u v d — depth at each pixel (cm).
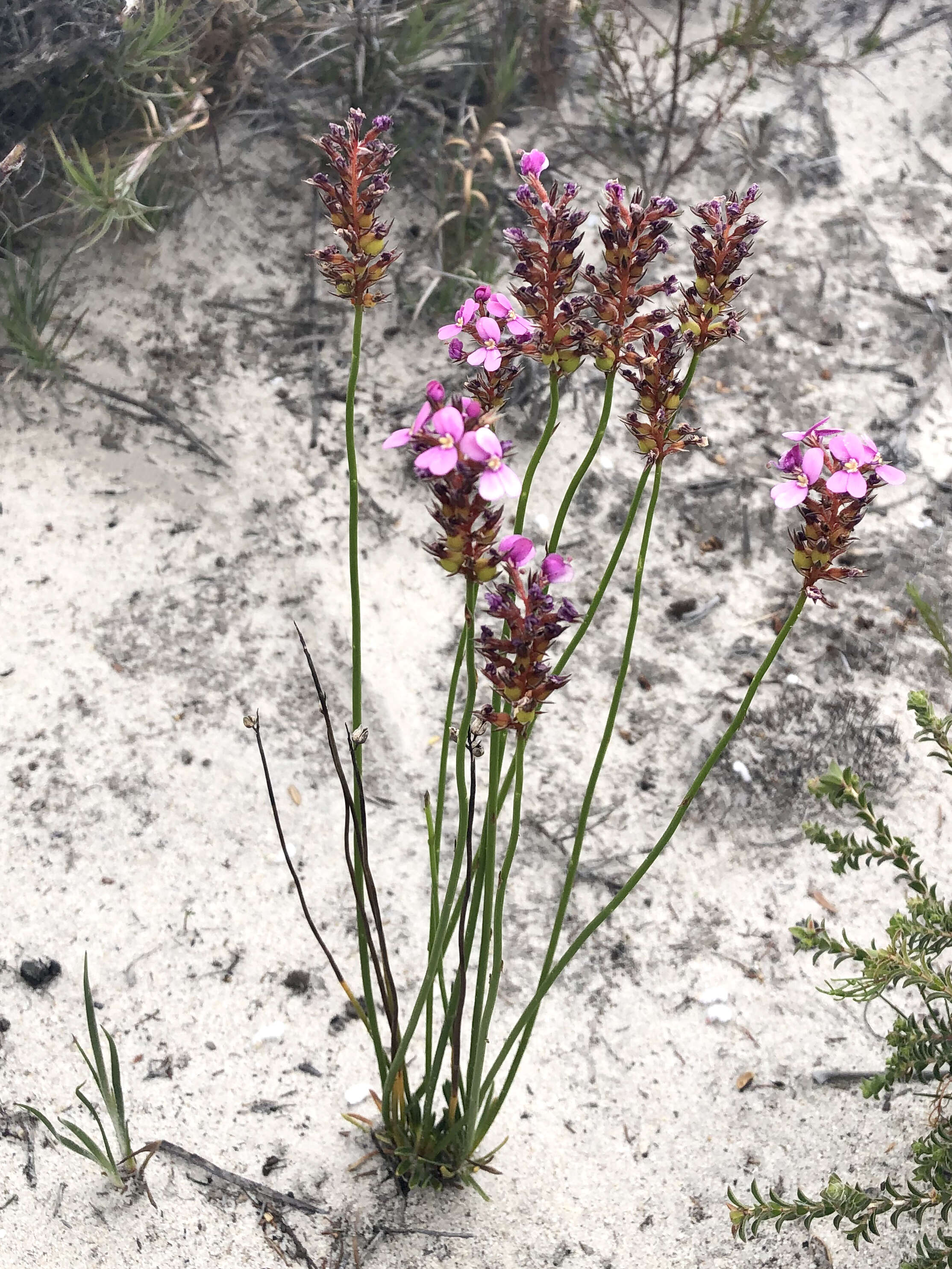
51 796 46
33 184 62
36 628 51
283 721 50
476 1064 34
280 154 67
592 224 68
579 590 56
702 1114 41
